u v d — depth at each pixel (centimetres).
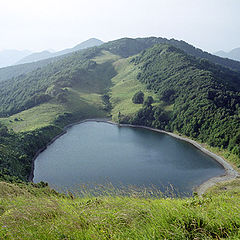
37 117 11988
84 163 6931
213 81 11281
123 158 7288
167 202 642
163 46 18912
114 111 13938
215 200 706
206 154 7556
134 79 17575
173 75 13838
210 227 493
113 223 540
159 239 459
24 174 5959
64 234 504
